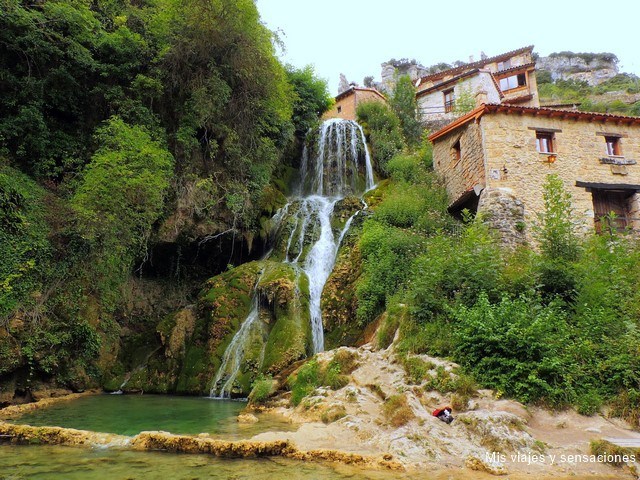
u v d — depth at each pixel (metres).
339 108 33.78
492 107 15.51
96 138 14.46
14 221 11.09
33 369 11.21
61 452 6.36
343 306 13.46
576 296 9.59
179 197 15.80
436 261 10.50
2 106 13.26
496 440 6.00
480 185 15.48
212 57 16.45
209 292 14.62
